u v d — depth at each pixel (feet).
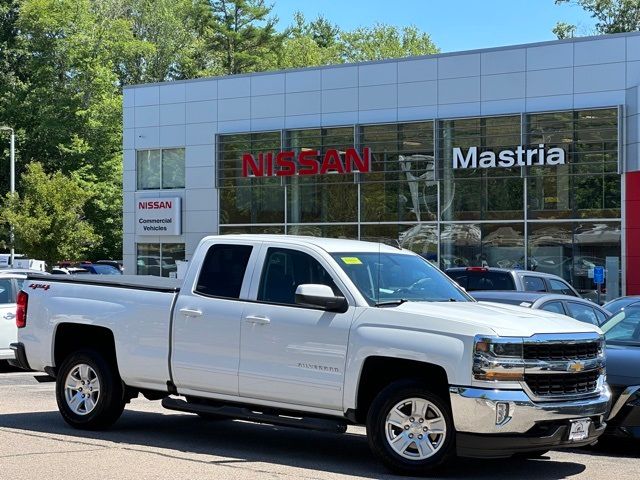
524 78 109.81
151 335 32.19
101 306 33.71
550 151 107.76
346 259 29.71
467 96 113.50
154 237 139.03
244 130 130.62
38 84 198.90
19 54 203.82
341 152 122.52
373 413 27.20
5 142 198.49
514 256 111.24
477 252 113.60
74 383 34.65
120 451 29.99
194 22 239.09
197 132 134.82
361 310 28.09
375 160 120.16
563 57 107.55
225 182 132.87
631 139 103.09
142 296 32.81
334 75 123.03
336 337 28.17
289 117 126.82
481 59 112.47
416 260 31.76
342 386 27.96
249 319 29.91
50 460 28.27
